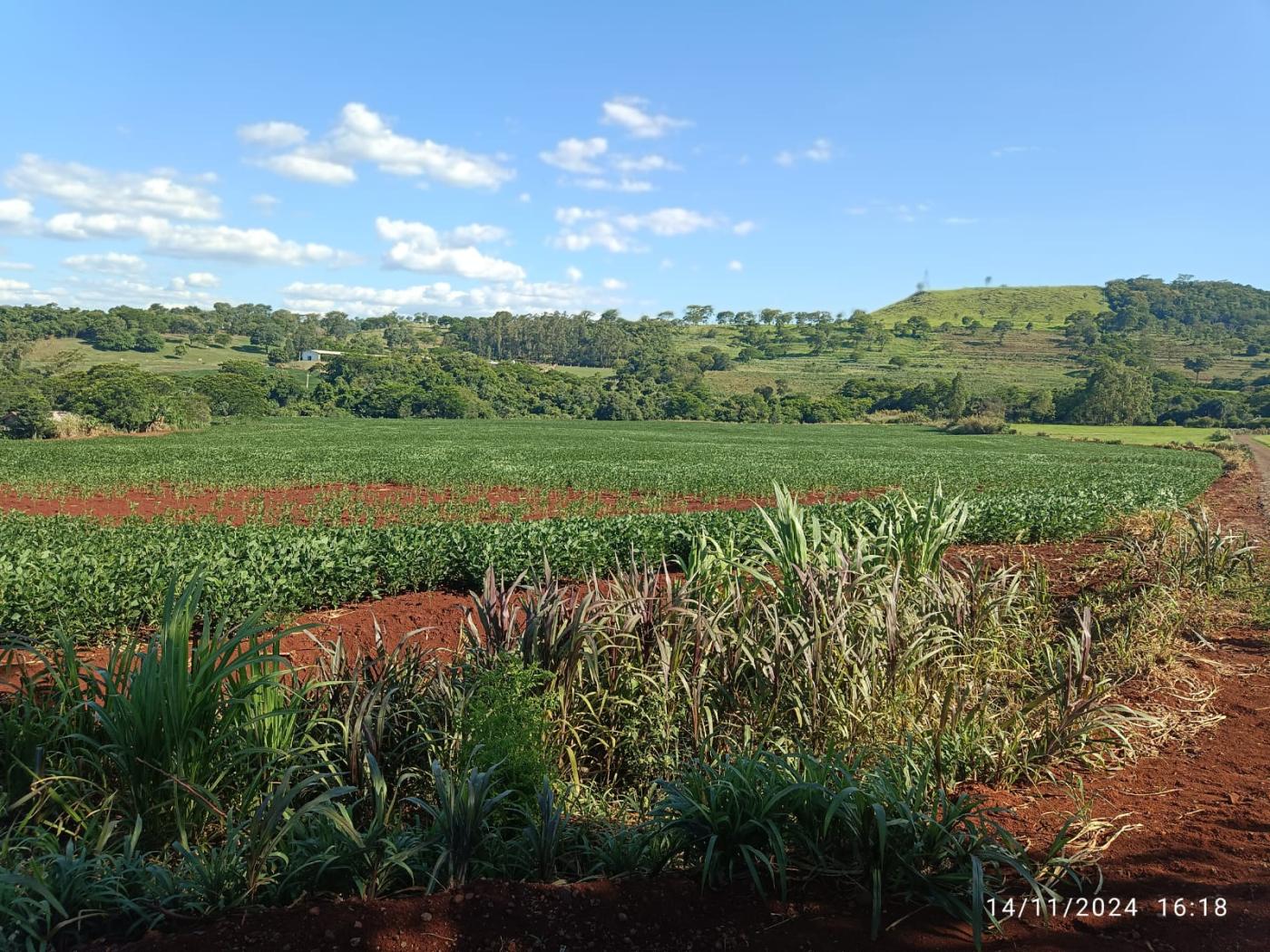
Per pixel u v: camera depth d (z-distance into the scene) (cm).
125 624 947
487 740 433
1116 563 1234
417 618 983
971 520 1650
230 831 364
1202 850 421
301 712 502
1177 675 744
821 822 381
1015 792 506
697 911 342
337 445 5322
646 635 586
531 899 333
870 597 625
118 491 2736
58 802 417
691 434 8538
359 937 304
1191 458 5562
